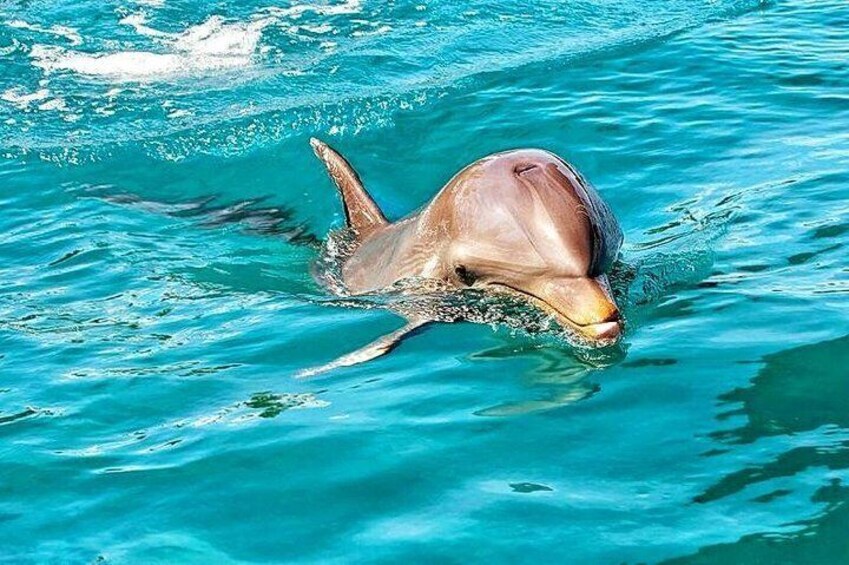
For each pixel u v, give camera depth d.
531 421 6.52
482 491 5.85
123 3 17.47
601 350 7.32
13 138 13.20
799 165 10.46
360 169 12.07
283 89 14.27
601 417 6.50
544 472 6.00
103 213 11.09
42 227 10.78
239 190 11.83
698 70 13.54
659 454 6.08
